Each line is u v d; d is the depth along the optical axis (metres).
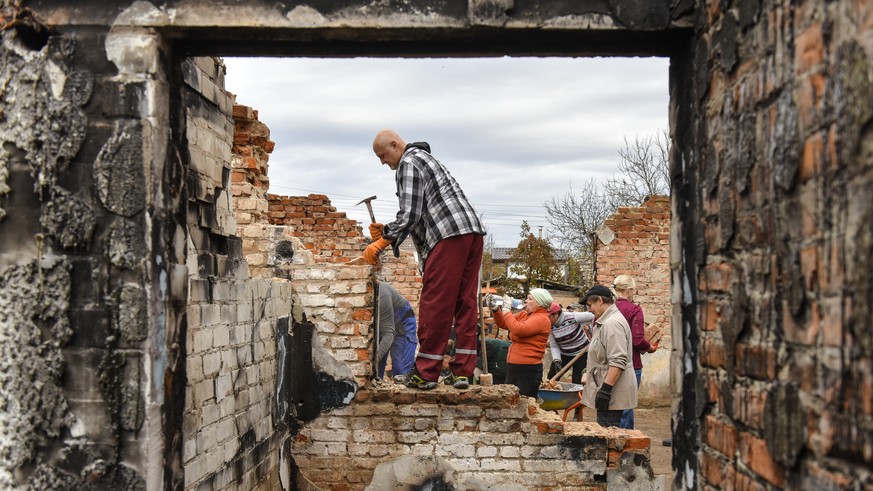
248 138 6.00
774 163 2.02
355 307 5.18
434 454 4.97
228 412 3.96
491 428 4.96
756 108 2.14
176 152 2.88
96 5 2.68
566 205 30.05
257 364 4.46
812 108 1.80
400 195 4.67
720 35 2.40
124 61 2.67
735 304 2.29
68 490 2.63
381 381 5.33
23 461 2.65
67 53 2.68
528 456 4.94
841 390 1.67
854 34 1.61
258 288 4.51
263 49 2.91
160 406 2.71
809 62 1.82
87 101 2.67
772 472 2.04
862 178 1.58
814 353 1.80
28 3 2.69
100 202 2.66
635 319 7.20
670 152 2.94
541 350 6.54
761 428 2.10
